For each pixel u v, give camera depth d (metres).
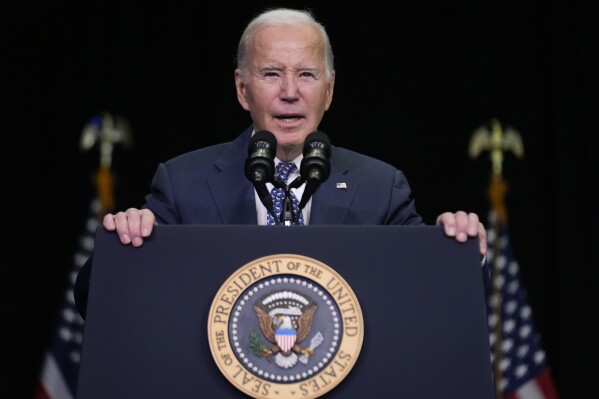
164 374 8.53
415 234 8.93
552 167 24.81
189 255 8.85
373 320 8.67
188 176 11.90
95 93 25.19
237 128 25.27
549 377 22.20
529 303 24.39
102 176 24.03
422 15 25.62
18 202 24.62
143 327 8.65
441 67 25.45
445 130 25.25
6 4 25.22
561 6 25.22
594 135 24.77
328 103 12.20
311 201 11.62
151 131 25.16
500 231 23.27
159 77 25.34
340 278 8.70
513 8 25.42
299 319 8.57
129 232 8.90
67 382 21.98
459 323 8.69
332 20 25.66
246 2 25.64
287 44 11.48
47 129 24.95
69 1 25.42
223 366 8.45
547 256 24.61
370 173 11.95
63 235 24.59
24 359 24.05
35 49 25.22
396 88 25.44
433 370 8.56
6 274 24.33
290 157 11.87
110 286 8.77
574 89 24.92
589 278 24.30
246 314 8.58
